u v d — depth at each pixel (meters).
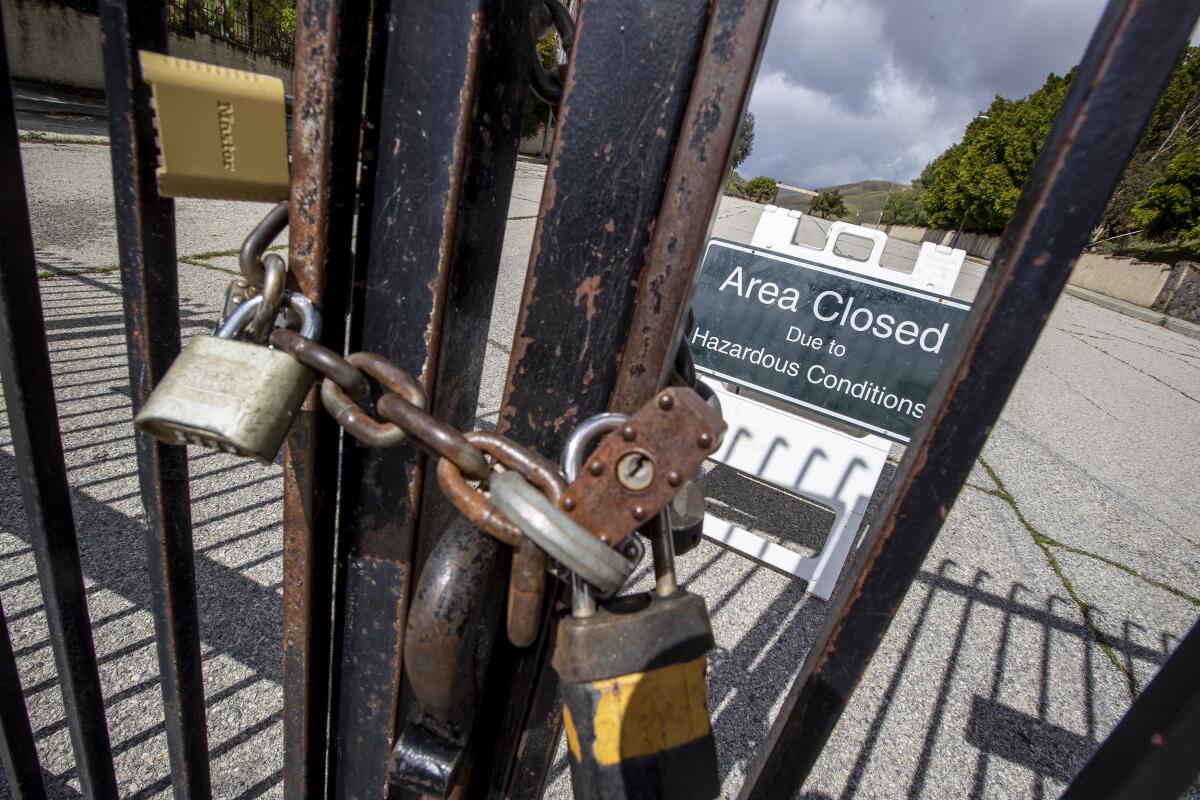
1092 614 3.14
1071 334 12.48
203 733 1.00
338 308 0.71
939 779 2.11
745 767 2.04
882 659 2.60
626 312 0.65
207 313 4.60
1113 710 2.53
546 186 0.63
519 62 0.67
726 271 2.83
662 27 0.57
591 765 0.59
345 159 0.64
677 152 0.58
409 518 0.77
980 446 0.53
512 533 0.58
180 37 16.56
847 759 2.13
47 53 15.05
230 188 0.61
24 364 0.77
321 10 0.57
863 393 2.69
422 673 0.67
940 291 2.53
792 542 3.37
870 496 2.75
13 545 2.35
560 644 0.60
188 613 0.88
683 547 0.77
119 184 0.65
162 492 0.78
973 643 2.78
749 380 2.87
